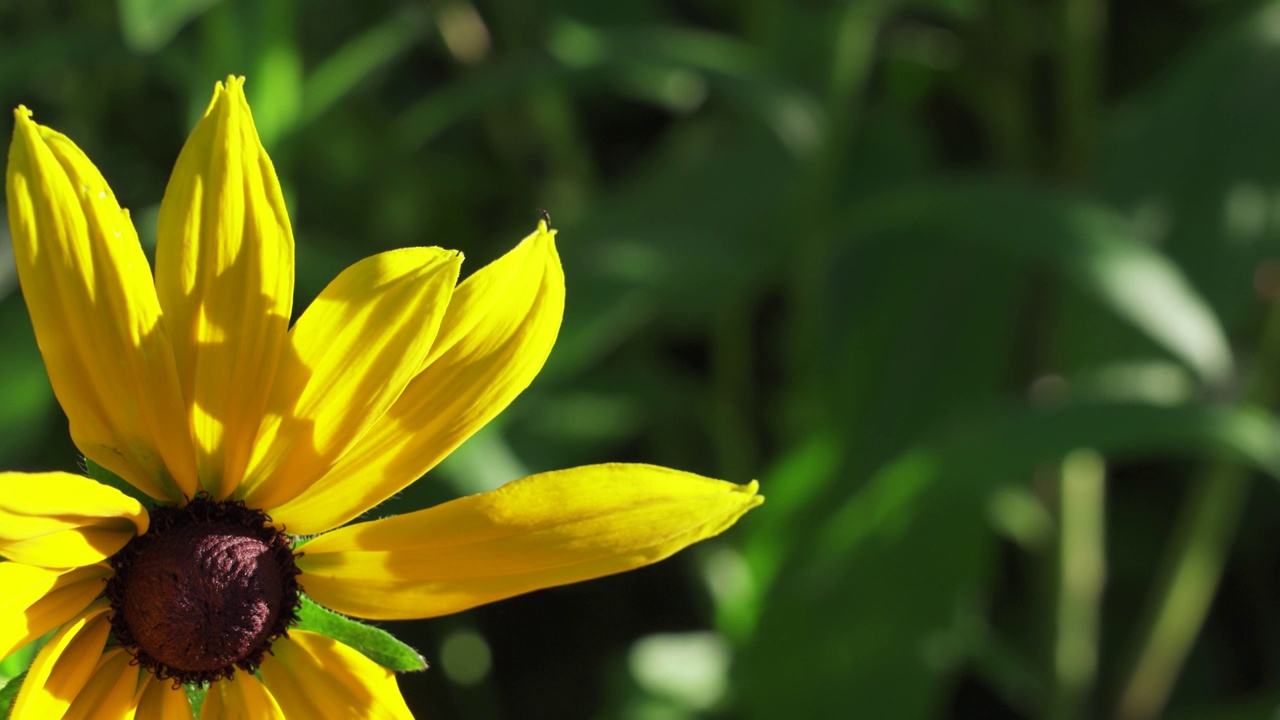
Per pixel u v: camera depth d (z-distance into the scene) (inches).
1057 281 21.8
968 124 25.9
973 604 21.0
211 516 12.2
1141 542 23.6
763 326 24.7
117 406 11.9
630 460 22.9
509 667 22.4
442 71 24.2
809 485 19.5
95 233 11.7
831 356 21.0
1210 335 16.6
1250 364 21.4
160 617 12.1
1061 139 21.9
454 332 12.1
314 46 22.1
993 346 21.1
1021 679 21.1
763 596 19.0
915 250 21.6
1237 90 19.6
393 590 12.3
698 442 23.0
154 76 22.7
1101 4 23.0
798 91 18.5
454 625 20.4
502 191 23.2
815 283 20.1
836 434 20.3
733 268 18.4
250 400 12.1
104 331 11.8
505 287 12.1
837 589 18.3
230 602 12.1
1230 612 23.6
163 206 11.9
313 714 12.3
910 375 20.9
